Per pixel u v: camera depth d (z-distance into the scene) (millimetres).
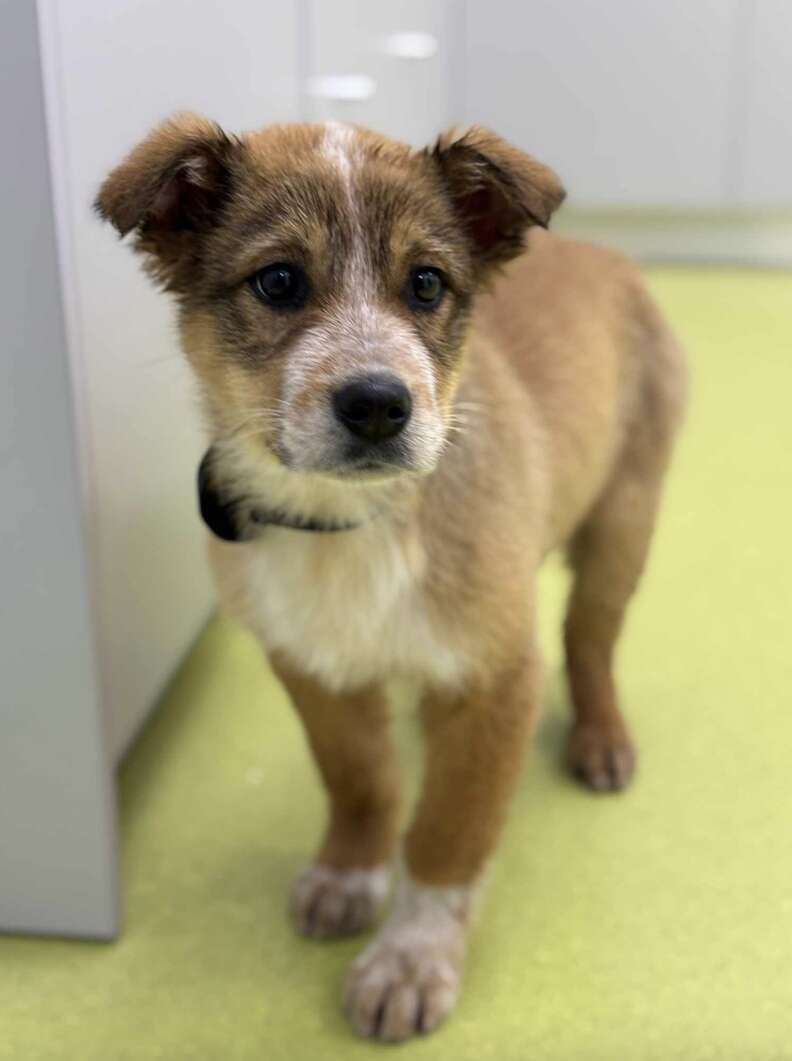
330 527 384
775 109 1288
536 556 414
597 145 1333
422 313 365
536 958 423
